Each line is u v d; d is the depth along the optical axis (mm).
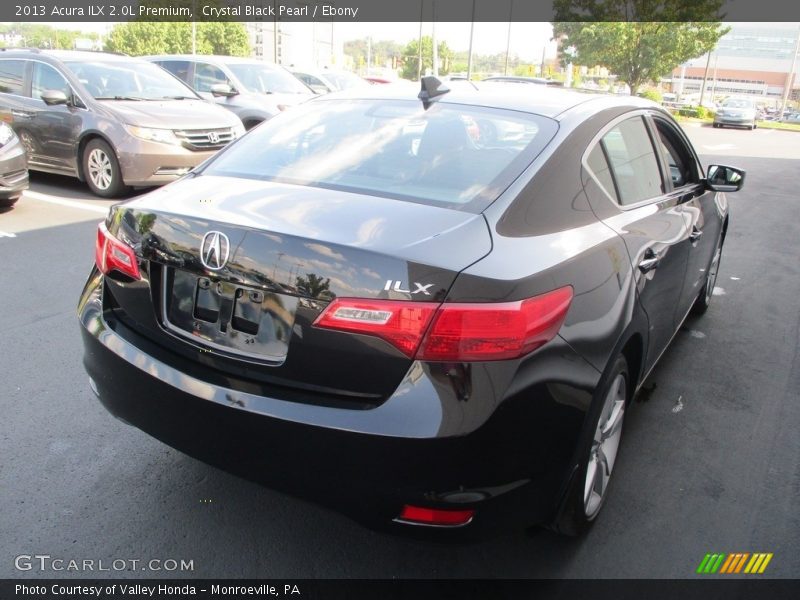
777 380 4273
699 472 3227
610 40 30766
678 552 2676
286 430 2061
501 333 1975
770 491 3104
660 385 4125
